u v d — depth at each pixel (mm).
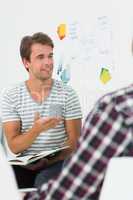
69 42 2984
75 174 782
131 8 2725
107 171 732
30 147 1979
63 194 791
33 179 1838
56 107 2021
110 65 2820
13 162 1767
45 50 2090
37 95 2061
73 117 2043
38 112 2016
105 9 2822
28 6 3145
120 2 2760
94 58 2885
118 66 2789
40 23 3109
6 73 3271
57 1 3016
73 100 2068
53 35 3061
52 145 1979
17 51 3207
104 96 799
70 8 2965
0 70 3295
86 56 2920
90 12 2885
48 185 820
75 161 782
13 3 3205
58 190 795
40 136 1968
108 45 2820
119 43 2775
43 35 2160
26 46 2117
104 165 765
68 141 1963
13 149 1969
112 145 760
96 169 770
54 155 1820
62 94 2072
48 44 2111
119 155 758
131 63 2736
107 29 2820
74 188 784
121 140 757
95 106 798
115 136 760
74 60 2971
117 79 2801
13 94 2090
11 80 3246
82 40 2930
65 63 3008
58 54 3037
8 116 2041
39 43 2096
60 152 1829
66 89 2098
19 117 2055
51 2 3043
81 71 2941
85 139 780
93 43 2885
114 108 768
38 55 2074
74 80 2977
